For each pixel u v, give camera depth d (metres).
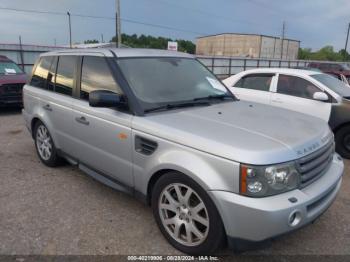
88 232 3.21
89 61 3.88
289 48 87.31
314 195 2.56
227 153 2.44
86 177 4.57
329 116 5.81
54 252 2.90
